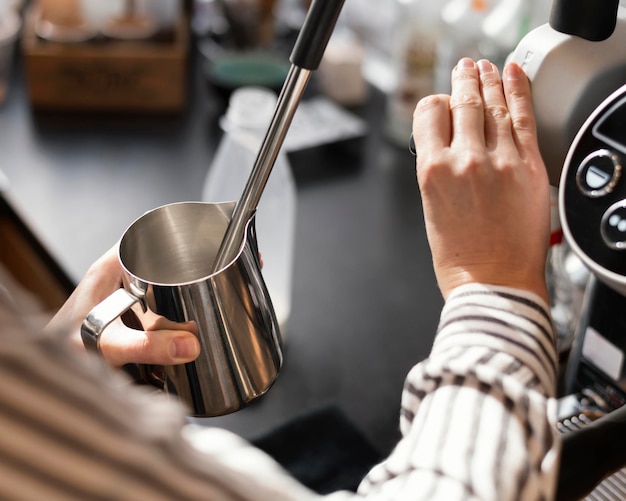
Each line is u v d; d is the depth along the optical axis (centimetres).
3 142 139
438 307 105
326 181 130
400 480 46
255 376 54
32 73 146
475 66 58
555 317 83
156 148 139
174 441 33
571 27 56
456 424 46
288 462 83
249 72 143
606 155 52
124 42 148
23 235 121
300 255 114
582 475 50
